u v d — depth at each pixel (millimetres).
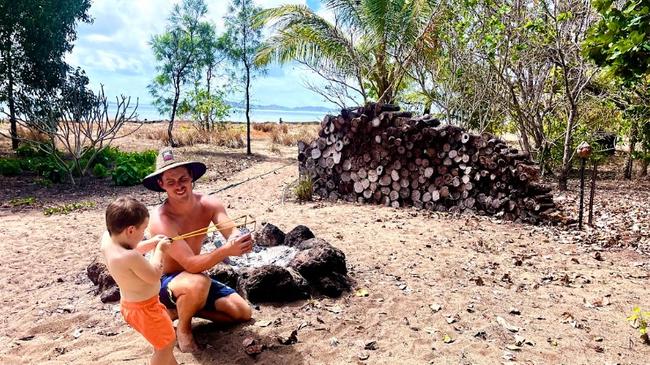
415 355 3811
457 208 9359
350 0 16562
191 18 23203
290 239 5793
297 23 16859
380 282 5293
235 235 3846
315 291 4855
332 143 10773
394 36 15812
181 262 3783
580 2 11953
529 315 4629
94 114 14836
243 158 19266
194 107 23969
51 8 18844
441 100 14898
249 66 21531
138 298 3100
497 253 6684
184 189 3818
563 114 14945
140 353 3791
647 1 4078
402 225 8195
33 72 19266
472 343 4012
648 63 4305
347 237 7289
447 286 5301
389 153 9953
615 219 9164
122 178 13578
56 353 3818
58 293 5121
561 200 11289
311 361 3691
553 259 6496
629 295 5223
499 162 8898
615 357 3875
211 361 3674
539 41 12180
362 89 16797
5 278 5637
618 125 15406
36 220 9000
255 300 4602
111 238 3109
